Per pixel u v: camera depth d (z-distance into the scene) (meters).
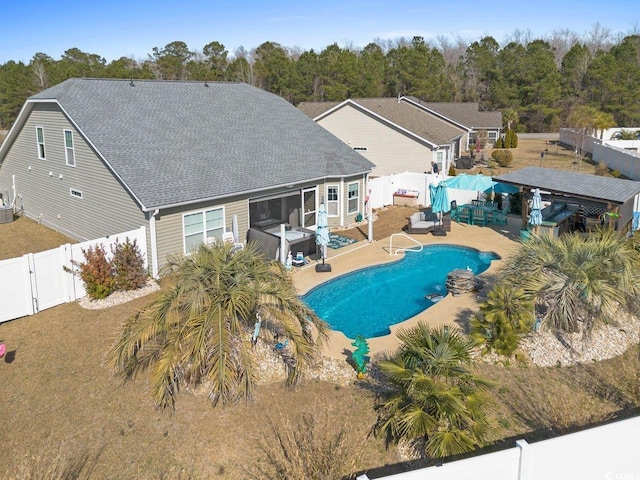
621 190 20.00
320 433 9.58
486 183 25.23
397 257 20.67
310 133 27.34
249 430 9.86
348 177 25.41
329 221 25.36
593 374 11.60
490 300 12.99
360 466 8.81
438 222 24.88
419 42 91.75
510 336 12.08
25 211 26.95
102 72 73.00
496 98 75.94
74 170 21.66
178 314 10.39
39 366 12.28
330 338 13.43
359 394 10.92
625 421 7.72
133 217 18.50
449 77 87.06
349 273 19.02
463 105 60.09
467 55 90.75
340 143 27.56
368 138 38.06
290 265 18.89
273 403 10.62
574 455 7.48
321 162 24.78
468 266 20.16
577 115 61.25
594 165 43.84
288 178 22.16
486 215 25.78
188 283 10.49
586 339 12.80
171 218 18.17
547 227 20.77
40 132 23.62
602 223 22.12
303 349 10.83
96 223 21.00
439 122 42.91
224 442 9.58
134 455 9.34
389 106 41.31
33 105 23.25
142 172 18.62
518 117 72.88
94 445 9.61
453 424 8.74
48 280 15.45
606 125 59.31
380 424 9.82
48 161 23.56
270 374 11.48
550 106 75.31
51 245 22.23
